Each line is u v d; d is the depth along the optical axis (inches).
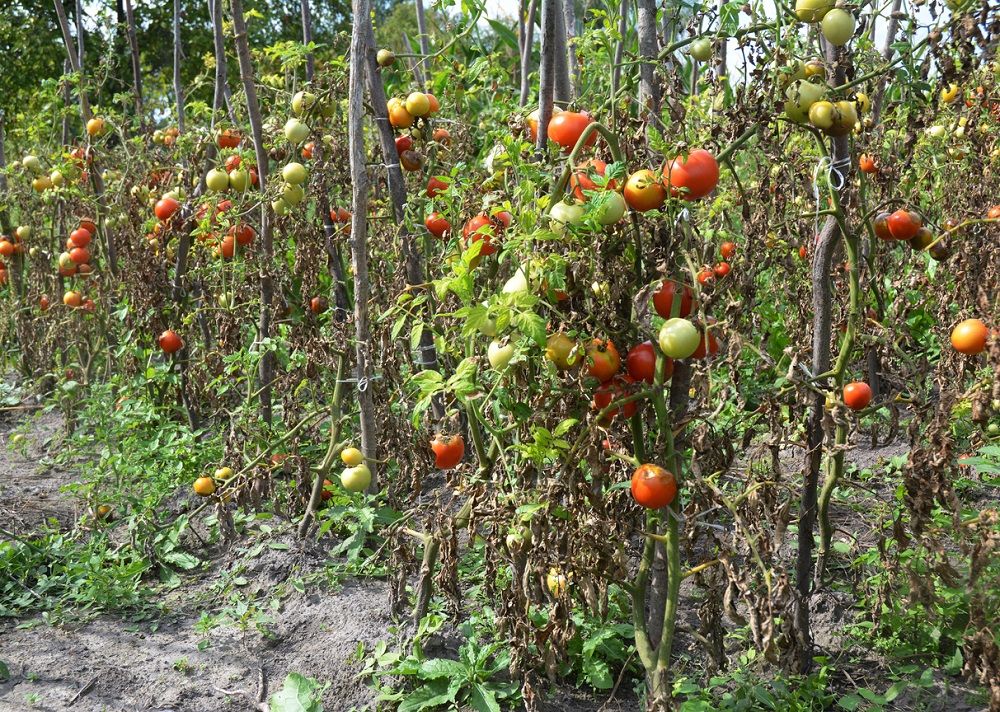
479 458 107.8
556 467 87.2
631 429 86.3
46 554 145.9
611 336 83.0
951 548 119.8
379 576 134.7
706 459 81.3
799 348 102.0
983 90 131.3
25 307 242.5
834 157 91.4
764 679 103.2
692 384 83.7
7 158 315.9
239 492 142.9
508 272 104.8
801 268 165.6
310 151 151.1
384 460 142.3
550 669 93.8
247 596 133.0
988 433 124.1
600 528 83.1
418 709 101.2
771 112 89.3
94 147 209.9
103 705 106.0
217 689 109.7
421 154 150.3
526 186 81.1
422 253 170.6
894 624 106.9
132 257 189.6
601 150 85.7
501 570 117.4
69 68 262.5
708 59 96.0
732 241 168.4
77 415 216.2
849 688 103.0
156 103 238.1
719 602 88.4
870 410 98.2
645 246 81.1
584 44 144.4
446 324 123.3
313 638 120.0
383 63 146.0
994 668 83.4
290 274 173.2
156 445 173.2
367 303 135.2
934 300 157.0
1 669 112.3
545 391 82.6
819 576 108.2
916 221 96.2
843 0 87.4
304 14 164.6
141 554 145.2
